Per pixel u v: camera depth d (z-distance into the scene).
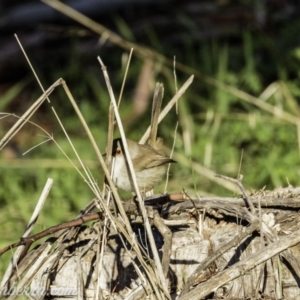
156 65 14.30
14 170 12.38
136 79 15.35
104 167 6.08
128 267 6.47
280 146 11.86
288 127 12.03
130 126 13.91
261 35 14.73
